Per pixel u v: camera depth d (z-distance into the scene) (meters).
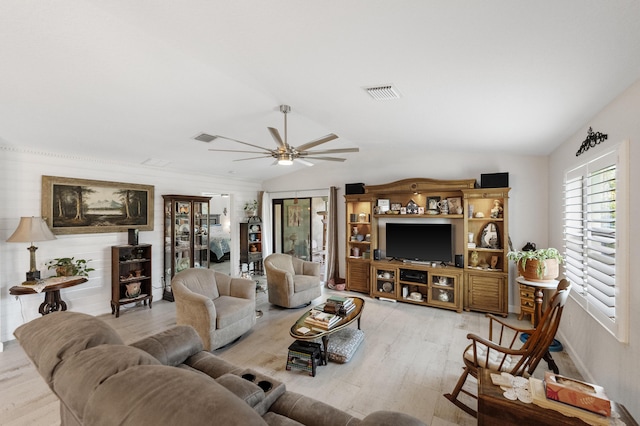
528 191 4.54
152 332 3.89
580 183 3.07
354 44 1.67
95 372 1.21
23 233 3.47
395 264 5.11
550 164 4.23
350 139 4.50
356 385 2.69
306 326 3.09
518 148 4.08
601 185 2.46
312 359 2.83
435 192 5.12
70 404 1.20
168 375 1.12
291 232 7.24
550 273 3.48
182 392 1.03
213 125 3.70
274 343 3.57
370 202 5.54
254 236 7.18
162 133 3.78
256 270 7.41
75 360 1.31
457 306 4.60
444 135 3.72
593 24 1.28
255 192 7.38
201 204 5.84
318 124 3.94
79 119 3.14
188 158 4.97
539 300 3.55
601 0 1.12
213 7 1.46
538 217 4.47
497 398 1.65
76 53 2.08
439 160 5.22
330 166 6.40
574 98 2.15
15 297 3.75
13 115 2.90
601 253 2.36
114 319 4.34
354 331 3.59
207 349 3.22
